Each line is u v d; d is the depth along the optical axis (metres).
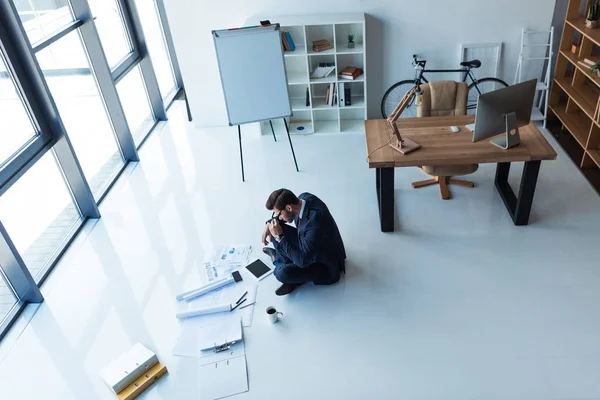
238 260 4.13
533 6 5.29
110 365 3.26
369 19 5.55
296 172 5.29
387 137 4.20
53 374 3.34
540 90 5.73
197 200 4.99
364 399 2.96
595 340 3.17
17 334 3.68
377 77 5.92
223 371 3.23
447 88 4.61
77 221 4.79
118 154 5.76
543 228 4.15
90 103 5.30
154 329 3.59
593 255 3.83
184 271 4.08
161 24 7.22
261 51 4.75
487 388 2.95
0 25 3.66
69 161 4.48
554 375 2.99
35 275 4.17
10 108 3.87
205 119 6.47
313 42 5.62
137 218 4.82
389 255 4.03
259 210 4.74
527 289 3.59
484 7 5.36
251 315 3.62
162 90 7.31
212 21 5.73
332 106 5.85
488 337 3.27
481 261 3.88
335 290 3.76
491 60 5.67
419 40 5.62
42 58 4.38
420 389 2.99
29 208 4.25
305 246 3.46
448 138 4.07
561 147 5.24
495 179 4.75
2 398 3.20
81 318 3.76
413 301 3.59
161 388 3.17
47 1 4.48
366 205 4.66
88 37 4.98
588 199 4.43
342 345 3.32
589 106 4.80
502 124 3.77
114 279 4.09
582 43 4.93
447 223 4.32
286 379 3.14
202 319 3.63
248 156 5.69
